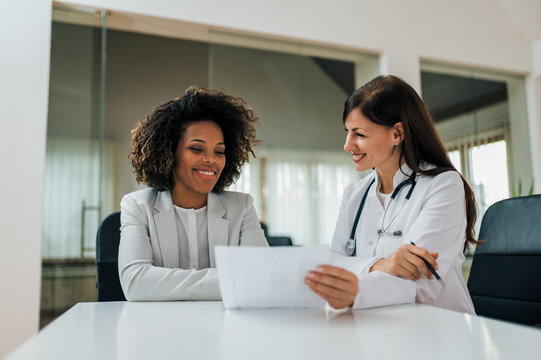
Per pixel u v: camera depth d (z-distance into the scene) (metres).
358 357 0.54
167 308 0.96
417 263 1.15
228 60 3.63
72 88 3.14
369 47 3.93
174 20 3.35
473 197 1.45
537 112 4.57
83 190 3.14
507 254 1.40
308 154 3.83
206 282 1.11
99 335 0.68
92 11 3.19
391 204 1.48
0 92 2.90
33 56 2.99
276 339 0.64
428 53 4.14
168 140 1.45
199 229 1.51
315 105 3.88
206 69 6.26
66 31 3.15
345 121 1.50
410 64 4.06
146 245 1.33
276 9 3.64
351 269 1.25
